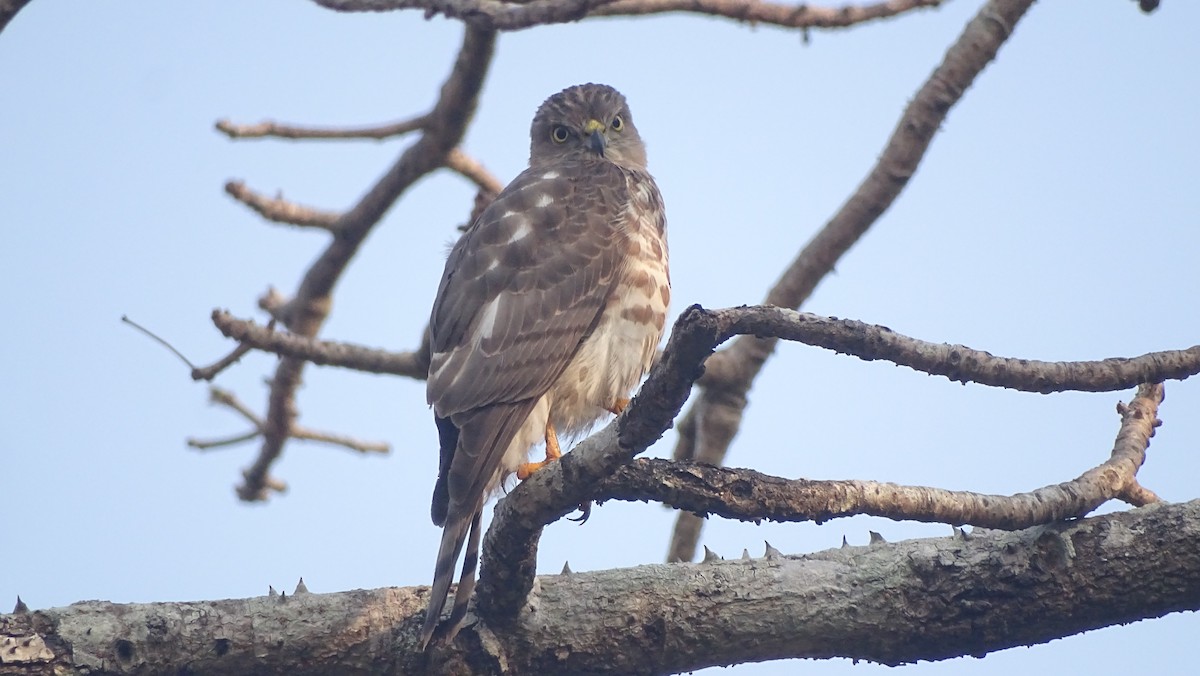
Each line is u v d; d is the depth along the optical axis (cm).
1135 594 860
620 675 895
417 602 903
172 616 876
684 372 782
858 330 820
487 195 1410
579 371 1179
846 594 884
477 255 1195
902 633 882
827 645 892
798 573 896
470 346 1130
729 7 1378
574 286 1181
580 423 1209
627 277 1209
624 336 1204
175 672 870
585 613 889
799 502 846
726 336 786
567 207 1226
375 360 1412
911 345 835
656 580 899
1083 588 862
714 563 909
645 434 810
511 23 1195
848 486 853
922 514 857
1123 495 912
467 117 1498
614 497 850
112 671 858
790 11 1384
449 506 968
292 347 1386
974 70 1361
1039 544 873
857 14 1383
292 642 881
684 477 844
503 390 1116
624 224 1223
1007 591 869
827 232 1427
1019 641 882
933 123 1377
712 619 886
